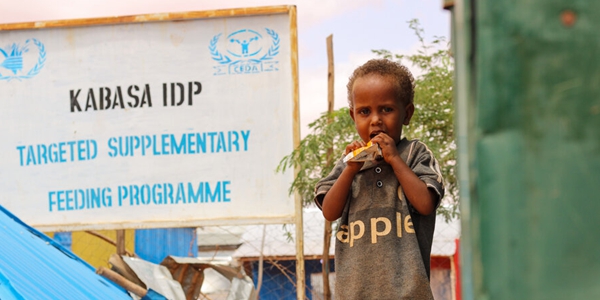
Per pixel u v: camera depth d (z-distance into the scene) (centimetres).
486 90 89
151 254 847
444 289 1038
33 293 250
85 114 732
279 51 703
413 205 252
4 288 236
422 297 246
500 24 89
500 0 89
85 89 735
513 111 89
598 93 87
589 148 87
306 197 656
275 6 699
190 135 712
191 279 640
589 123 88
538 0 89
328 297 623
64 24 732
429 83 633
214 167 706
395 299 247
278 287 1066
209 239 1183
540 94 88
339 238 266
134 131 723
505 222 89
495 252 89
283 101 700
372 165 266
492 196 89
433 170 262
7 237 369
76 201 727
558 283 87
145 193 715
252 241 1103
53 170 733
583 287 87
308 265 1068
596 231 87
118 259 548
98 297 347
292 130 696
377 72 270
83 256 879
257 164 698
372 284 252
